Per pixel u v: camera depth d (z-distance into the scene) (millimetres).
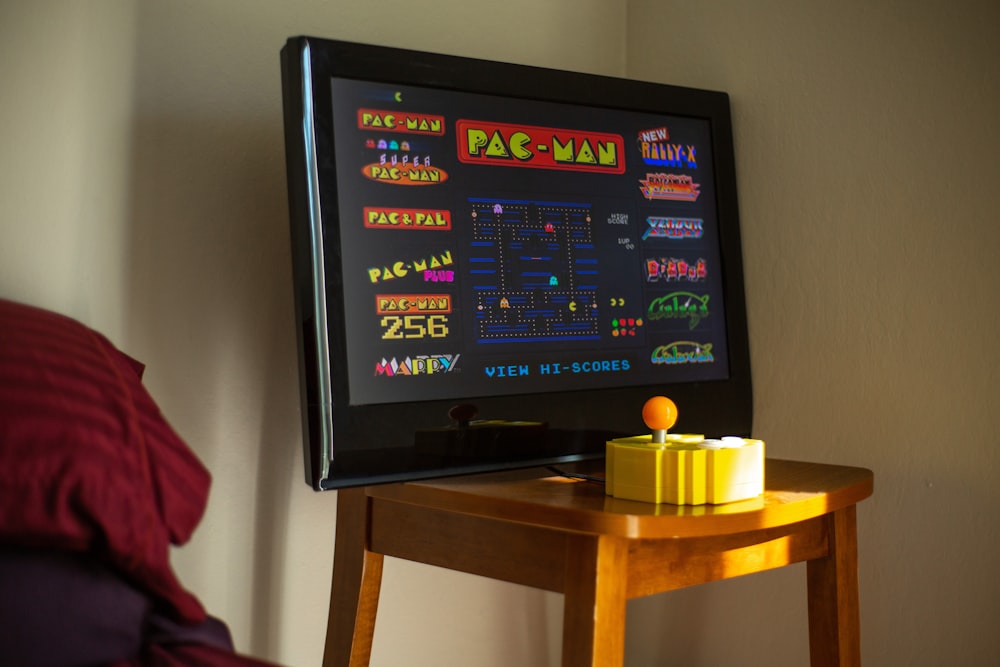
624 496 1061
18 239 1164
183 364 1351
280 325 1442
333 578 1338
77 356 901
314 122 1132
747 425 1468
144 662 833
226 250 1391
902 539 1400
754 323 1585
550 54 1724
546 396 1271
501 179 1271
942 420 1349
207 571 1373
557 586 1023
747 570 1133
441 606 1616
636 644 1790
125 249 1294
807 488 1167
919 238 1368
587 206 1340
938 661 1361
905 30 1380
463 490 1103
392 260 1179
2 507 765
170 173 1339
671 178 1429
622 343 1351
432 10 1589
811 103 1493
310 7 1465
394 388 1168
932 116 1352
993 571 1298
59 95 1189
